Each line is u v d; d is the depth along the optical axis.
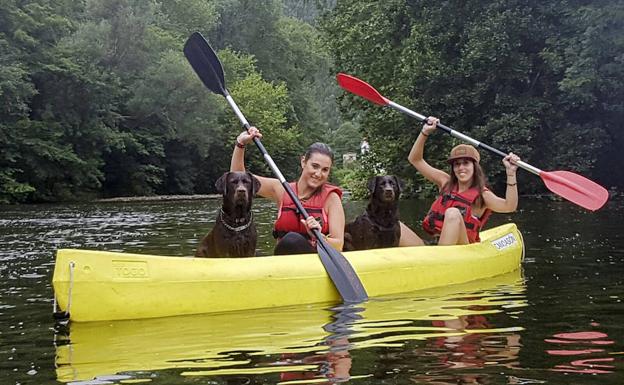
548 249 6.66
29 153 25.39
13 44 25.27
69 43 27.41
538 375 2.46
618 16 13.72
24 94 24.45
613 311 3.62
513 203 5.60
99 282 3.55
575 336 3.06
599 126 16.33
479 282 4.87
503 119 16.39
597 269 5.28
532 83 17.22
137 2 31.31
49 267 5.91
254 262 4.10
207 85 6.08
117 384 2.43
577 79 14.48
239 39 46.28
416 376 2.46
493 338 3.04
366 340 3.03
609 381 2.38
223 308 3.81
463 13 17.48
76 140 27.56
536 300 4.02
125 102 30.77
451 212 5.45
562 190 5.83
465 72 16.97
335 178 44.91
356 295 4.20
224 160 36.84
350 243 5.73
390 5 19.30
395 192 5.57
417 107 18.02
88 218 13.95
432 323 3.39
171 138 31.75
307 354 2.79
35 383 2.47
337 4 22.62
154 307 3.63
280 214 4.93
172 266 3.79
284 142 39.66
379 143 20.11
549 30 16.19
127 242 8.21
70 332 3.29
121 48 30.48
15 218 14.21
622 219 10.01
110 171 30.42
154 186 32.66
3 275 5.42
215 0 46.56
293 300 4.04
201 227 10.79
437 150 18.38
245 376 2.49
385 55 19.83
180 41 38.56
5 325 3.48
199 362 2.70
